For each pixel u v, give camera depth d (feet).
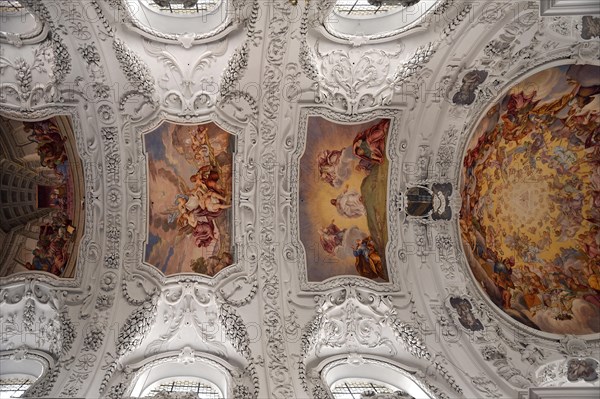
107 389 33.47
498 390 35.63
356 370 38.91
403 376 37.88
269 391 34.06
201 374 38.22
